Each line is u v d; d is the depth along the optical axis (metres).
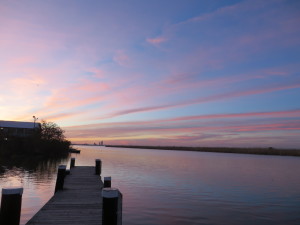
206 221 12.52
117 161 56.78
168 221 12.38
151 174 31.45
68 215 7.88
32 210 13.30
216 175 32.41
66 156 64.62
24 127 74.69
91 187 12.69
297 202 16.94
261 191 21.02
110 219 5.39
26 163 38.19
